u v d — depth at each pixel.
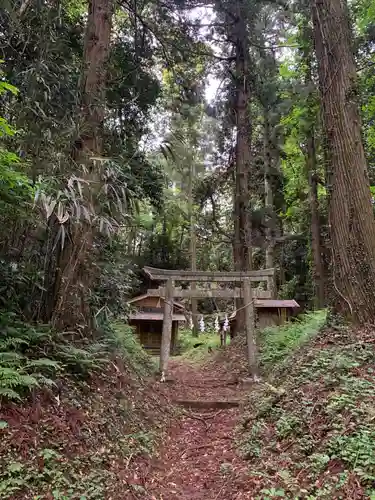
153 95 10.91
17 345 4.14
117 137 7.88
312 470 3.31
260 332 12.92
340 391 4.18
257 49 14.56
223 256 28.69
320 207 17.86
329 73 6.38
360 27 10.22
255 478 3.69
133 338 9.84
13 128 4.91
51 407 3.78
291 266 23.48
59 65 6.25
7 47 6.05
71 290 5.26
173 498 3.72
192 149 22.17
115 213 5.62
